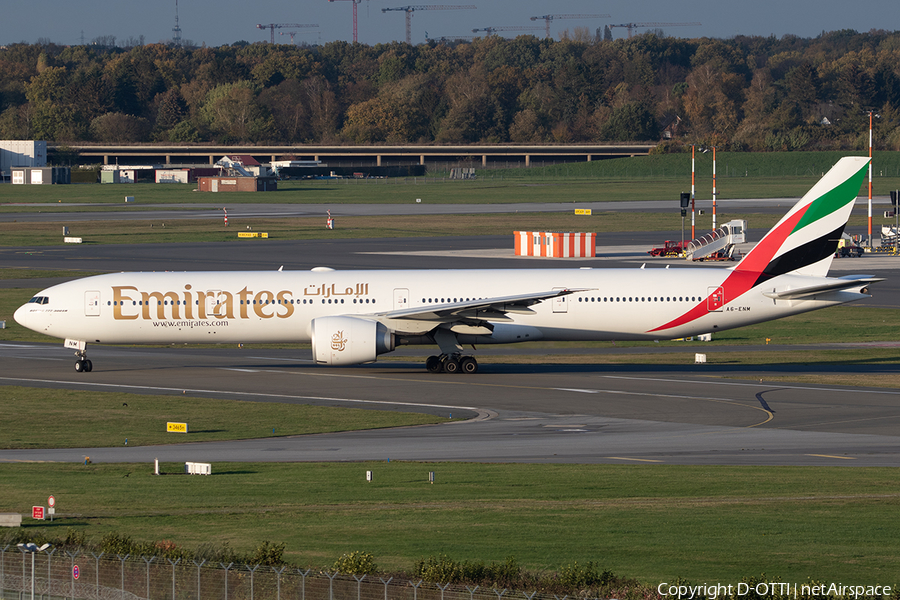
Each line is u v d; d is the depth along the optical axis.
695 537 90.44
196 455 141.12
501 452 141.50
